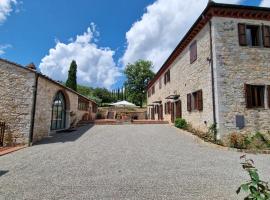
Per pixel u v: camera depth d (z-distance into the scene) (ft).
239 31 35.24
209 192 13.28
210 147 30.01
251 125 33.37
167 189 13.76
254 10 34.96
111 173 17.37
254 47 35.35
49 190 13.56
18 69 33.50
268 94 34.42
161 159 22.52
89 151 26.68
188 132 41.55
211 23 35.50
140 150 27.40
